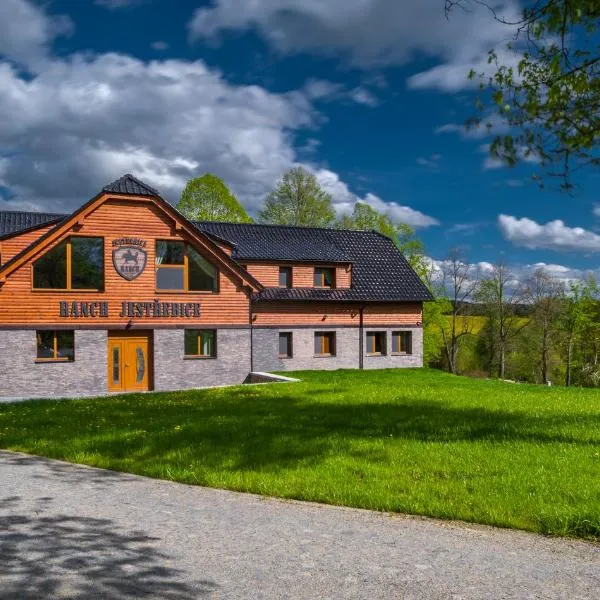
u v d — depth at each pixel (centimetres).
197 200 5531
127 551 626
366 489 874
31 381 2608
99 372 2738
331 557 615
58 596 513
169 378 2877
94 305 2733
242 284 3058
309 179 6072
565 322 6169
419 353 3978
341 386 2422
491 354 6425
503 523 727
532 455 1091
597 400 1991
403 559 611
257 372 3209
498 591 535
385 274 4006
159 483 941
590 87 736
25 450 1209
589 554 630
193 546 645
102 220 2753
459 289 5903
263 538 674
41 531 688
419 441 1223
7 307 2573
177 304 2902
